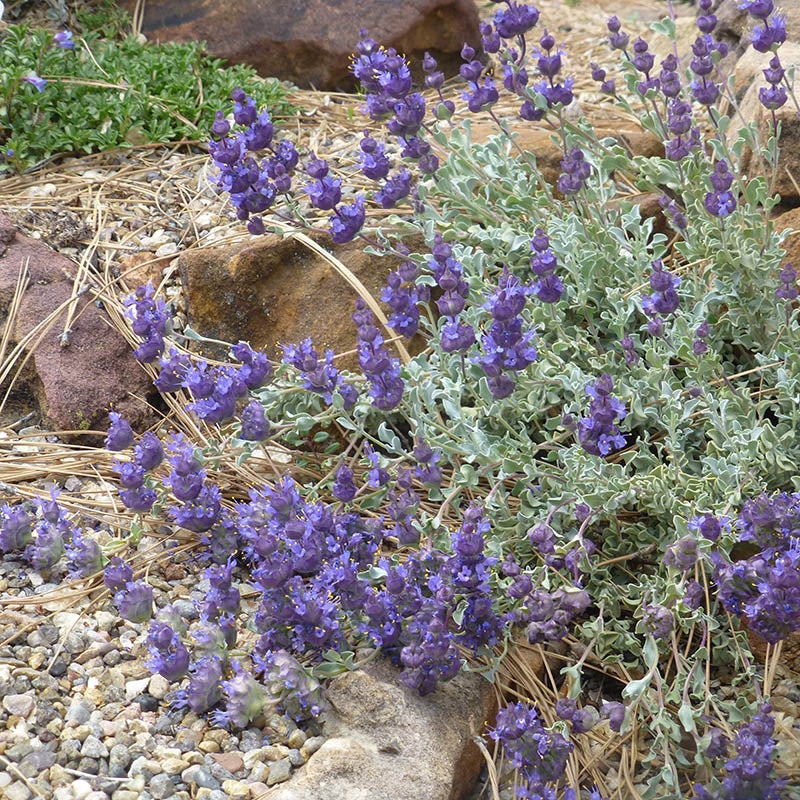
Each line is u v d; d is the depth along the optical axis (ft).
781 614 3.61
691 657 3.87
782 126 4.78
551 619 3.69
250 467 4.39
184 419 4.50
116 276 4.80
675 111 4.42
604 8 7.84
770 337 4.34
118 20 6.01
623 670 3.92
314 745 3.77
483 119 5.50
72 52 5.52
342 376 4.27
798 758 3.78
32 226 4.89
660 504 4.01
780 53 5.16
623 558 4.03
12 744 3.69
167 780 3.66
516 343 3.86
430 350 4.60
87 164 5.23
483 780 3.85
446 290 3.93
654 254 4.52
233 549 4.04
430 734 3.76
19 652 3.88
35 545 4.08
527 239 4.47
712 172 4.54
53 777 3.65
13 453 4.40
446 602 3.76
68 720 3.76
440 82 4.55
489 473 4.12
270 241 4.67
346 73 6.10
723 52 4.47
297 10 6.07
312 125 5.58
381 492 4.12
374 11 6.10
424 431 4.08
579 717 3.61
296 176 5.15
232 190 4.17
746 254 4.25
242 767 3.72
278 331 4.66
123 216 5.01
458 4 6.21
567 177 4.40
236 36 6.04
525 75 4.45
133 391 4.57
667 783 3.65
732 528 3.86
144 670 3.88
